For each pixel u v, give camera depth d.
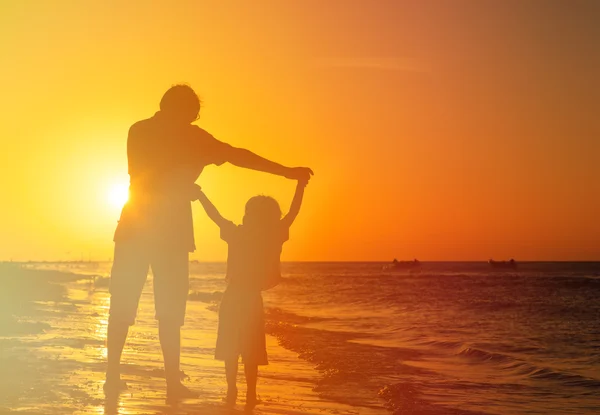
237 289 5.77
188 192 5.84
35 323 13.67
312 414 5.84
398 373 10.07
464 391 8.95
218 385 7.22
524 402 8.38
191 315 21.36
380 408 6.83
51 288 36.47
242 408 5.68
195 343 12.21
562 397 8.80
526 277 76.88
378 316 25.02
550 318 25.00
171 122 5.79
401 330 19.06
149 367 8.21
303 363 10.48
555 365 12.62
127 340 11.80
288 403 6.52
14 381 6.30
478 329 20.03
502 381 9.99
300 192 5.93
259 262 5.74
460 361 12.21
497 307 30.77
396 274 105.19
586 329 20.30
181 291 5.85
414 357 12.48
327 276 94.56
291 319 22.88
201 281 72.31
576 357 13.86
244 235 5.79
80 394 5.69
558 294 42.38
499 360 12.16
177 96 5.80
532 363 12.25
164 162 5.74
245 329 5.73
